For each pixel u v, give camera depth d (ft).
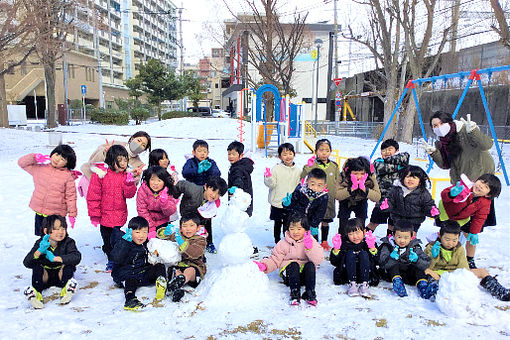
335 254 12.14
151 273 12.07
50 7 44.60
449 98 74.59
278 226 15.93
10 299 11.06
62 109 99.25
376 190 14.64
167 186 13.17
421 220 13.71
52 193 12.78
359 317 10.11
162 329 9.45
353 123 91.25
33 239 16.30
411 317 10.12
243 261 11.52
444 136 13.61
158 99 128.06
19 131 62.95
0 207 21.25
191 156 15.65
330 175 15.56
